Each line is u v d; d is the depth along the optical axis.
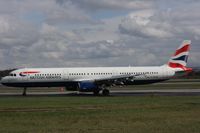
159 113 28.69
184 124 22.22
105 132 19.73
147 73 65.38
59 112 30.64
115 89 78.94
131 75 60.12
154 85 96.38
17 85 61.06
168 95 54.19
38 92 71.50
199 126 21.36
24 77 60.78
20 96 57.81
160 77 66.06
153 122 23.42
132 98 47.94
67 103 40.09
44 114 29.27
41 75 61.22
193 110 30.83
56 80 61.75
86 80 61.31
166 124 22.33
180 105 35.66
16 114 29.66
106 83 60.09
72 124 23.12
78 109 33.25
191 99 44.44
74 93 65.94
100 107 34.81
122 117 26.39
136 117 26.22
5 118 27.00
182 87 82.19
